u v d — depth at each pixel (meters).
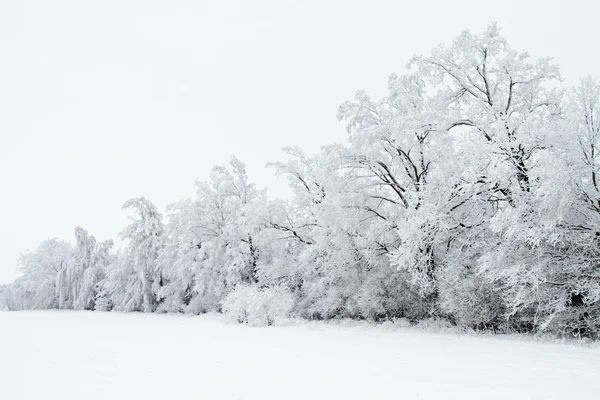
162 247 36.19
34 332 16.72
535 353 9.95
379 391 6.21
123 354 10.30
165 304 32.75
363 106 19.58
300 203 25.73
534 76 16.50
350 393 6.10
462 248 16.81
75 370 8.20
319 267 22.83
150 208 37.81
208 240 30.00
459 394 6.00
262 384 6.73
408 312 18.66
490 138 15.70
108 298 39.97
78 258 44.50
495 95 17.48
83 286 42.47
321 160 20.59
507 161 13.91
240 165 31.28
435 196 16.19
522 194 13.45
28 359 9.65
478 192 15.46
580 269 12.63
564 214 12.38
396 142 17.59
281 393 6.13
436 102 18.30
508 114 16.73
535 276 12.15
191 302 29.73
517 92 17.05
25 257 47.00
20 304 46.84
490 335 13.85
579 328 12.44
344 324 19.02
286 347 11.47
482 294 14.44
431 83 18.53
